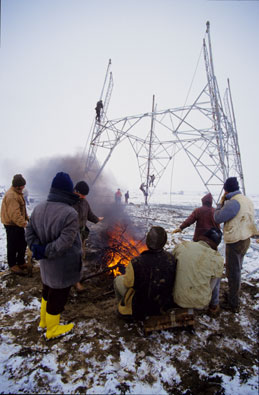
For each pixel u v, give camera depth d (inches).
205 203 145.3
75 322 98.1
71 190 81.6
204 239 98.9
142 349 83.4
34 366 74.4
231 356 81.7
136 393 66.4
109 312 106.5
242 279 149.1
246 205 104.3
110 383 69.3
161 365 76.6
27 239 80.0
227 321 102.1
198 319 102.7
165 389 68.2
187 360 79.1
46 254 73.5
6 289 125.2
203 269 84.5
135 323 98.3
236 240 104.5
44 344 84.4
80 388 67.4
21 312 104.3
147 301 84.8
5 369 72.8
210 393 67.4
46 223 76.8
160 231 85.0
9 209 132.7
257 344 88.3
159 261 84.8
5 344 83.7
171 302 88.9
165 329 94.5
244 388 69.2
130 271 83.1
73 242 83.4
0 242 227.1
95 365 75.7
